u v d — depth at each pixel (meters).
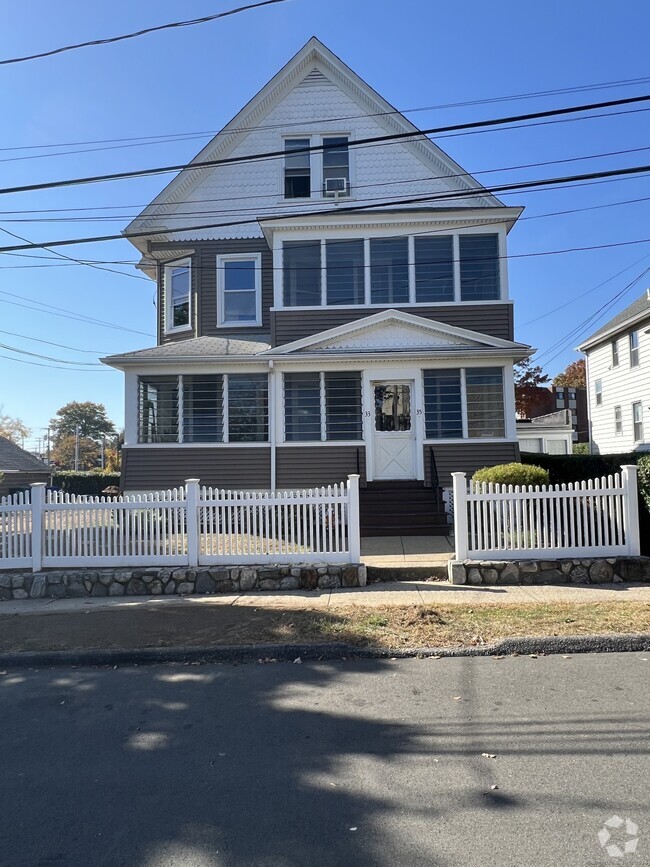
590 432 29.58
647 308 22.66
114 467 51.84
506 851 3.02
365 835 3.18
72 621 7.43
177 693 5.38
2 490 22.78
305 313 14.98
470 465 13.98
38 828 3.34
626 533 8.89
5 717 4.95
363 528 12.29
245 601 8.13
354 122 17.06
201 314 17.19
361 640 6.39
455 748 4.16
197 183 17.45
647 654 6.11
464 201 16.34
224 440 14.56
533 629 6.54
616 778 3.70
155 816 3.43
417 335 14.10
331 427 14.39
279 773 3.88
